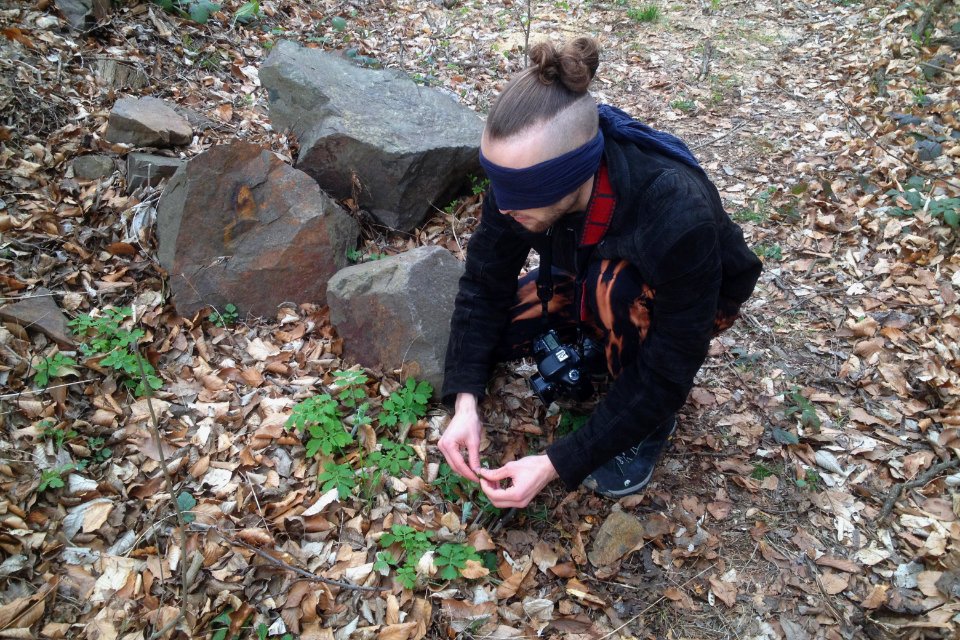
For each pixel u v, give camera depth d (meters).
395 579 1.95
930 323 2.88
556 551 2.11
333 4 5.51
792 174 3.89
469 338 2.14
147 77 3.65
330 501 2.11
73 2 3.69
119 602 1.81
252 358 2.56
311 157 3.17
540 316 2.25
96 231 2.76
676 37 5.62
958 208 3.30
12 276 2.47
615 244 1.69
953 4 5.24
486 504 2.14
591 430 1.82
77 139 3.06
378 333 2.47
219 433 2.29
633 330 1.92
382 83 3.58
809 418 2.45
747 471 2.35
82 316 2.40
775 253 3.30
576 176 1.47
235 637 1.79
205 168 2.61
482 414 2.46
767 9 6.07
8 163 2.81
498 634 1.89
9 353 2.22
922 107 4.31
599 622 1.95
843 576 2.05
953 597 1.95
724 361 2.75
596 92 4.84
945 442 2.39
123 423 2.22
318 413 2.21
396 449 2.24
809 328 2.92
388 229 3.29
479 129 3.44
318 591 1.90
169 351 2.50
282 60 3.37
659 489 2.29
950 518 2.18
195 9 4.29
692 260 1.54
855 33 5.45
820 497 2.27
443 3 6.00
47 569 1.82
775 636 1.93
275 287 2.72
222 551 1.95
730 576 2.06
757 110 4.58
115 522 1.97
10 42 3.28
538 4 6.18
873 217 3.44
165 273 2.68
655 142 1.61
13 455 1.99
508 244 2.00
